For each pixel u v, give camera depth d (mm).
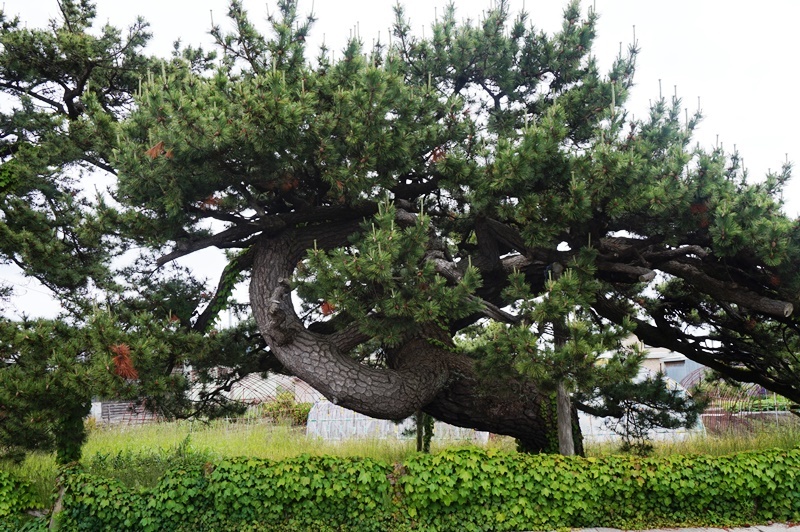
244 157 10414
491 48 12812
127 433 21391
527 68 13141
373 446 16734
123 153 10570
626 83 12609
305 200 12047
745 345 14438
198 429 22031
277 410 25875
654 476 10133
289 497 9688
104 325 10109
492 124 12969
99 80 15414
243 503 9664
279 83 9648
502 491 9859
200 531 9633
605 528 9953
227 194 11992
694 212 10352
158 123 9797
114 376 9656
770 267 11008
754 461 10359
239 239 12336
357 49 10773
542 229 10070
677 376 32844
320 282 9711
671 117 11922
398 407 11867
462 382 13078
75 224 11594
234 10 11203
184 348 11531
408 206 12359
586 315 11672
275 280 11930
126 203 11406
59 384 9844
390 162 10875
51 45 14398
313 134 10148
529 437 13727
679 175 9891
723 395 20578
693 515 10141
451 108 10938
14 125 14969
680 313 15055
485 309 10609
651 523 10039
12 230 12398
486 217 11875
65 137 13805
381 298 9992
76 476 9953
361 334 12000
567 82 13234
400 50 13180
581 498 10016
